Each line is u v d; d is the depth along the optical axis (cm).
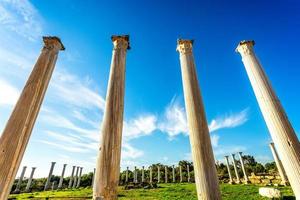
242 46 999
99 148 698
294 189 682
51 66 888
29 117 741
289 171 704
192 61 946
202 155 700
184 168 5388
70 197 2355
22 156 706
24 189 4456
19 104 752
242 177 4344
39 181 5622
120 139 725
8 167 645
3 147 668
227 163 3803
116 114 751
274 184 2872
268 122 806
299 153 709
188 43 1002
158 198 2027
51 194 2969
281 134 751
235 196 1888
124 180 5122
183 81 898
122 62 898
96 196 620
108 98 788
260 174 4050
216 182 663
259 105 866
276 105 807
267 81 872
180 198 1952
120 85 824
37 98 790
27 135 727
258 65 918
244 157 5688
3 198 615
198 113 781
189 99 822
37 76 824
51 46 927
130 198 2095
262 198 1684
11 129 700
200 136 734
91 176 5569
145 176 5303
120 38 964
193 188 2755
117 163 680
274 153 3234
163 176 5122
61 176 4722
